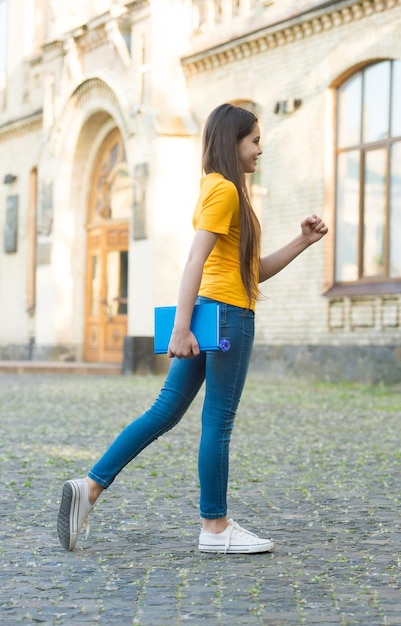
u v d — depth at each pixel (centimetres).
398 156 1662
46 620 379
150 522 575
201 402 1439
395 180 1669
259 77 1948
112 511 610
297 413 1258
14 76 2898
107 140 2522
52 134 2592
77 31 2427
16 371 2202
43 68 2684
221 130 490
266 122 1933
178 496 667
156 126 2114
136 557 484
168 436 1023
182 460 847
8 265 2914
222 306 484
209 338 469
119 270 2484
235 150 489
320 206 1803
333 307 1775
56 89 2592
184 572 453
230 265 487
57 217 2575
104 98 2361
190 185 2141
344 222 1777
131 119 2214
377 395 1543
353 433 1045
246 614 386
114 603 402
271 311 1917
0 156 2962
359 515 600
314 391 1619
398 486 711
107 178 2525
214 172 489
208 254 473
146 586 428
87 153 2559
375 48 1678
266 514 603
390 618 381
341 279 1784
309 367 1822
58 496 668
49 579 441
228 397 495
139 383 1820
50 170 2598
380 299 1677
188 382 501
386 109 1686
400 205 1658
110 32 2264
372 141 1714
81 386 1730
